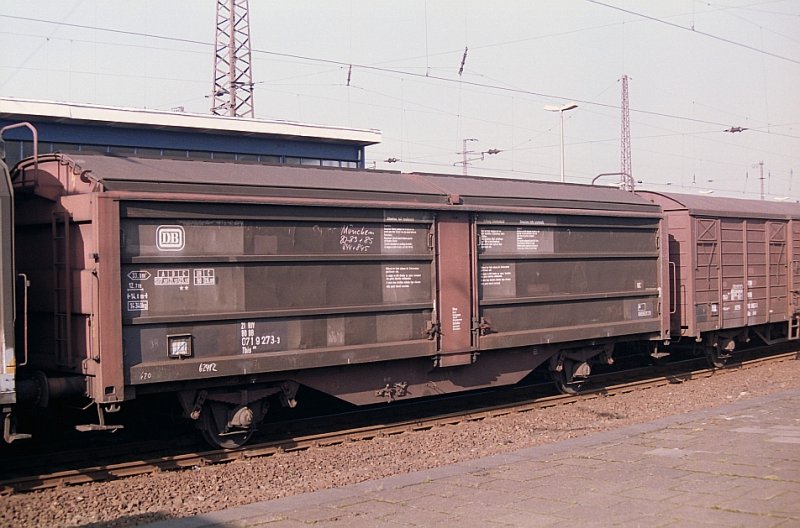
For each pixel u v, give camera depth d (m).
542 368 16.06
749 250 19.53
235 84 35.38
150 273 9.45
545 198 13.95
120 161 9.81
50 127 22.72
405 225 11.89
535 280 13.71
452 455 10.39
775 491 7.40
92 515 7.77
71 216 9.43
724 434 10.39
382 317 11.62
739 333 19.56
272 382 10.83
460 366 12.85
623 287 15.35
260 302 10.37
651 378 17.08
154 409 11.16
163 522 7.01
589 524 6.56
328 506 7.40
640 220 15.74
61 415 10.93
